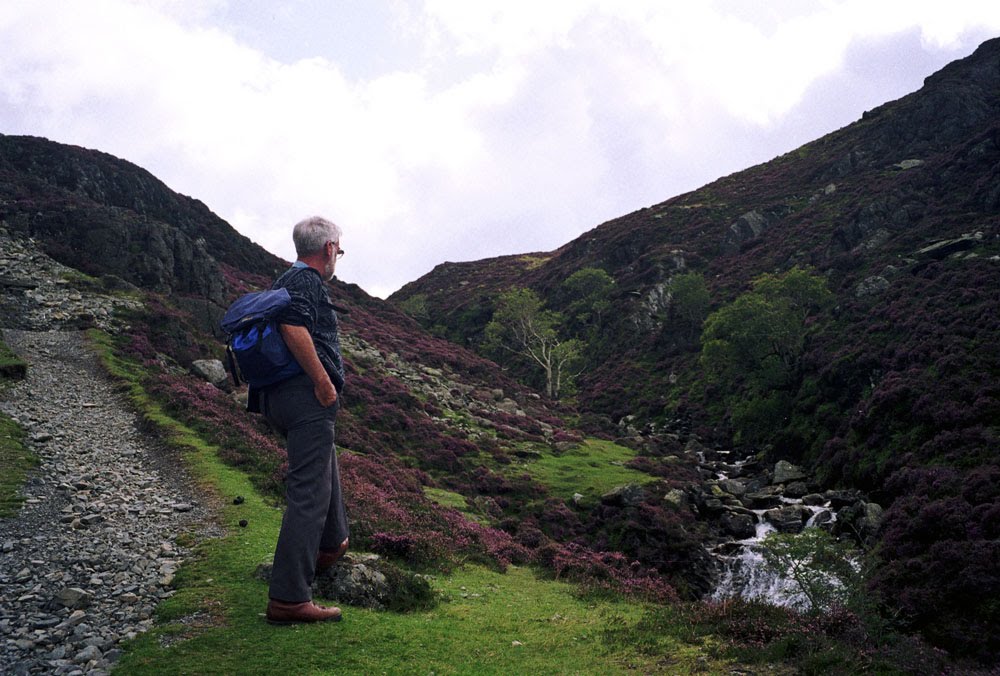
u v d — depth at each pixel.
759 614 7.98
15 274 34.25
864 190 82.81
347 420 33.72
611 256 102.56
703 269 86.25
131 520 11.82
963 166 69.06
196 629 6.52
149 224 44.00
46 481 13.61
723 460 46.34
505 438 42.03
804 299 57.16
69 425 19.09
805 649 6.53
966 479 24.42
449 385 51.75
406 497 21.03
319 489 6.05
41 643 6.18
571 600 12.61
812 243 75.06
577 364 79.31
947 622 17.50
